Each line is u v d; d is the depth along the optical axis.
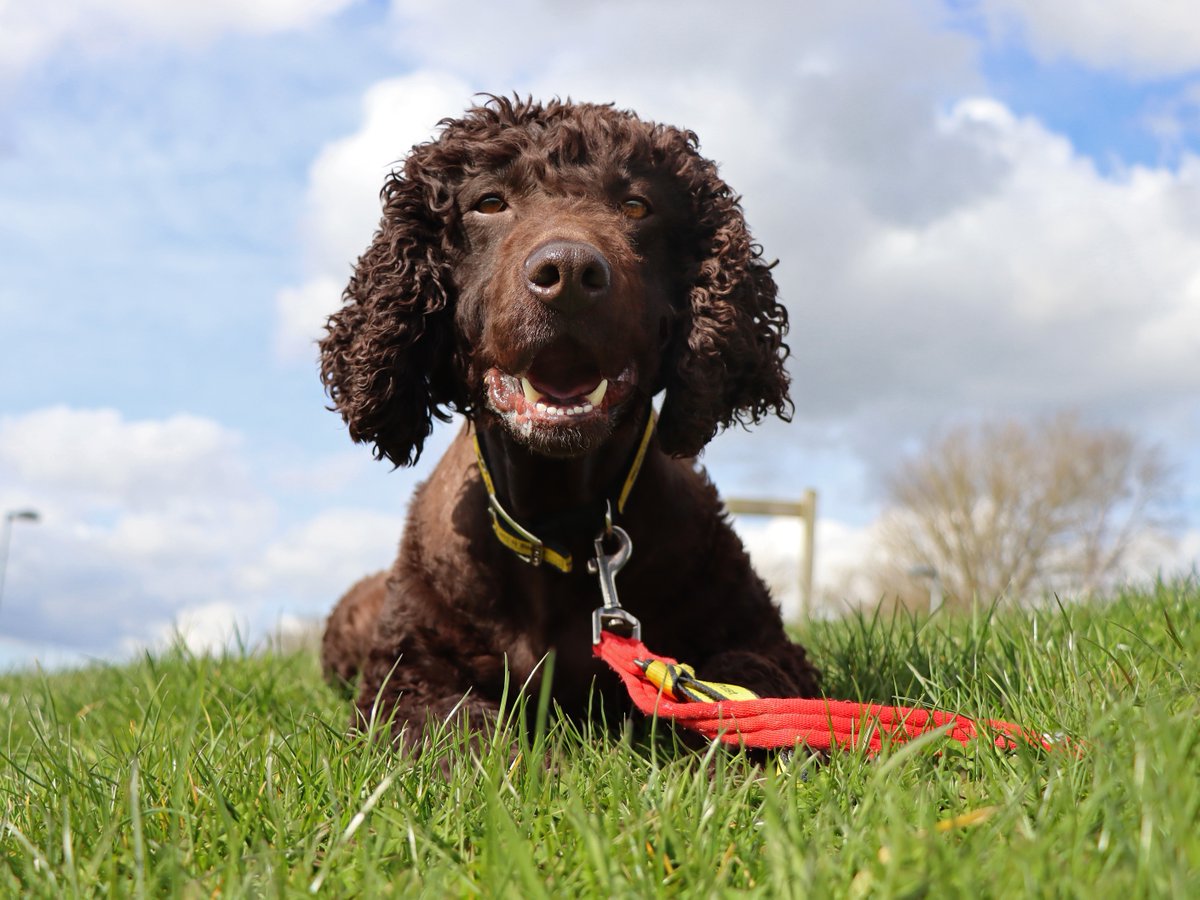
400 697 0.64
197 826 0.41
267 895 0.33
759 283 0.65
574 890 0.33
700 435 0.61
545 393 0.55
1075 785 0.37
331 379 0.66
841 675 0.69
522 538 0.61
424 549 0.66
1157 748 0.36
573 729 0.52
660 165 0.62
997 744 0.45
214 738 0.52
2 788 0.51
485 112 0.63
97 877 0.37
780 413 0.67
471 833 0.40
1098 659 0.55
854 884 0.31
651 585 0.63
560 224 0.55
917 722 0.48
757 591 0.67
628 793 0.41
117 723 0.75
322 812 0.42
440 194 0.62
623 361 0.55
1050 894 0.29
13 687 1.12
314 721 0.53
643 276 0.59
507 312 0.53
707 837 0.36
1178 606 0.69
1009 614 0.78
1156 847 0.30
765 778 0.41
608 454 0.60
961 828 0.36
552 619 0.63
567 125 0.60
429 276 0.62
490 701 0.64
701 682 0.52
